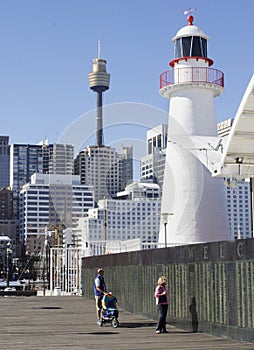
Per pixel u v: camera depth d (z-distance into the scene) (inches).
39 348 486.0
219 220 1122.0
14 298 1111.0
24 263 4628.4
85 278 1082.7
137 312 771.4
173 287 653.9
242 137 660.1
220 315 550.3
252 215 842.2
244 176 740.0
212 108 1195.9
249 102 574.9
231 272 530.0
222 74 1201.4
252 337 495.5
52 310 855.1
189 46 1190.9
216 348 476.4
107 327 644.1
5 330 618.5
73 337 560.4
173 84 1188.5
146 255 740.0
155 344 507.2
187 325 617.3
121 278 847.7
